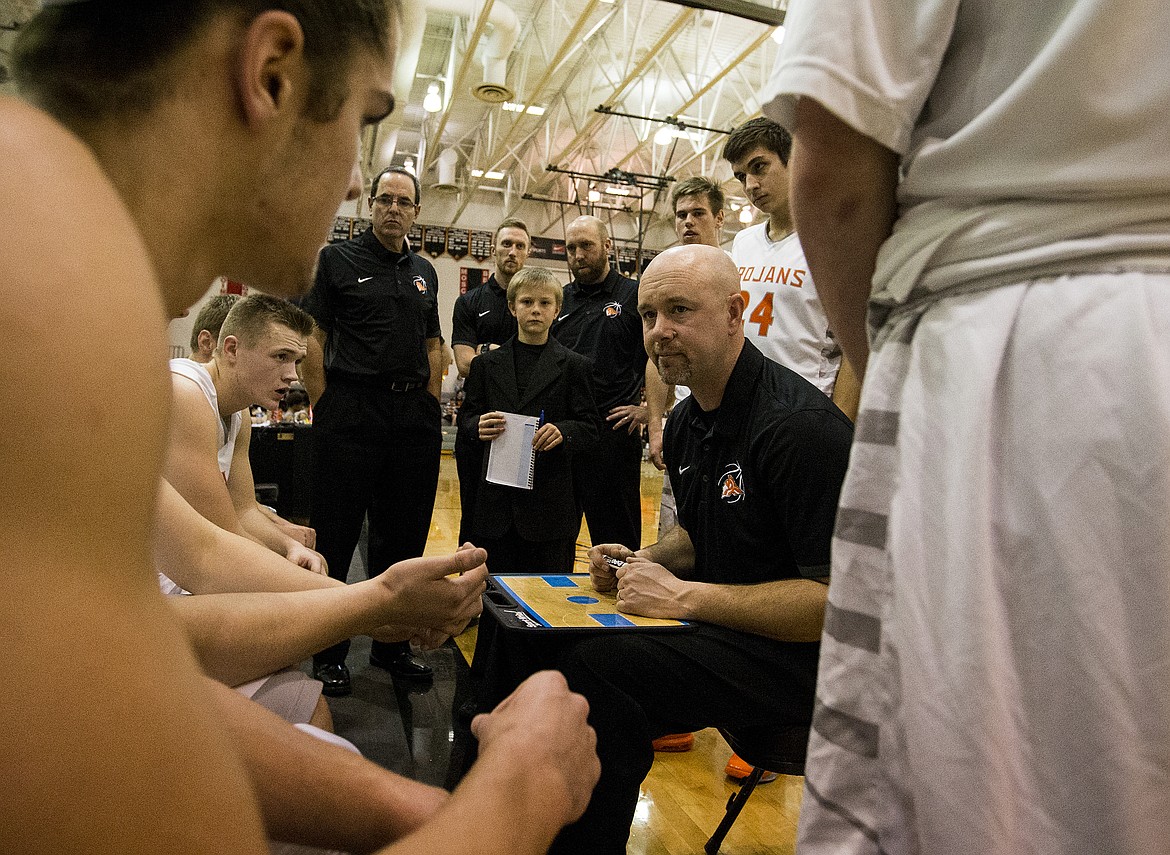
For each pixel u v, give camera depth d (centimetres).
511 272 409
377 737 222
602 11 845
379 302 281
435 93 922
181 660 35
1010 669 52
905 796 55
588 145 1234
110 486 31
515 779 50
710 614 129
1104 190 52
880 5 59
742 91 1027
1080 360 51
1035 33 56
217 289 561
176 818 32
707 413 152
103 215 34
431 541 577
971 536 53
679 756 220
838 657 63
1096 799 49
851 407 215
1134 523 49
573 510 291
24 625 29
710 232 315
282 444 541
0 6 376
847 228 66
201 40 42
